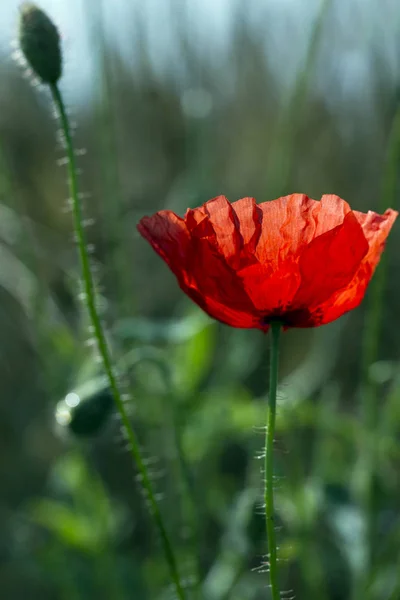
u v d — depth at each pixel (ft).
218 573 2.34
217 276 1.69
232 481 2.62
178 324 2.20
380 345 2.98
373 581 2.18
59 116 1.86
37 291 2.40
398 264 2.99
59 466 2.43
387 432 2.26
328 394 2.81
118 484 2.81
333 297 1.70
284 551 2.14
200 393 2.39
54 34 1.85
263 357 2.94
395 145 2.16
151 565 2.35
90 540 2.33
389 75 2.56
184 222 1.71
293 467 2.30
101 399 2.06
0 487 3.01
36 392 3.14
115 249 2.44
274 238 1.68
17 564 2.56
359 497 2.26
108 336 2.27
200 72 2.64
